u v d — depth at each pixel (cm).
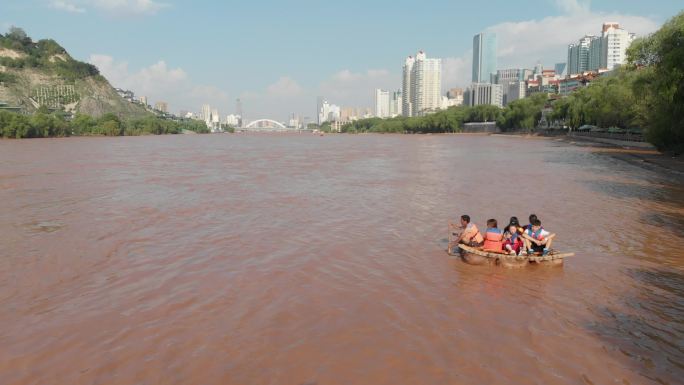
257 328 949
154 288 1166
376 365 814
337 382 764
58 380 770
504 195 2647
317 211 2167
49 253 1474
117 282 1211
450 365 816
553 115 11844
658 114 4784
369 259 1407
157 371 795
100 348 872
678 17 4312
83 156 5919
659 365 819
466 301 1094
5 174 3762
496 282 1221
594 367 812
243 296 1114
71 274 1275
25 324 970
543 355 852
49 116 14188
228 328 949
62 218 2006
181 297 1108
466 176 3634
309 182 3281
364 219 1984
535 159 5334
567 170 4072
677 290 1173
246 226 1845
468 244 1434
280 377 777
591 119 9656
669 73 3900
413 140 12200
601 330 952
